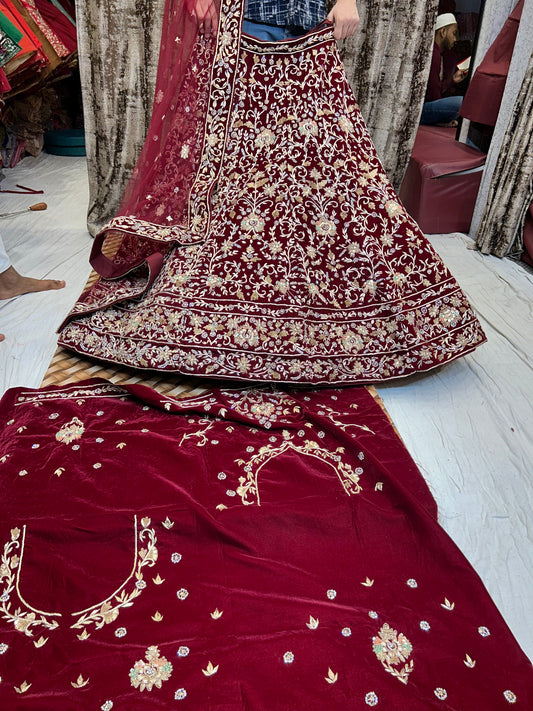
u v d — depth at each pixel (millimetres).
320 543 1366
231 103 2027
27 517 1391
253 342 1920
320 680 1056
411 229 2043
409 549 1355
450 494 1600
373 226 2029
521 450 1779
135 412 1826
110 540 1352
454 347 2029
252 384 1992
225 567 1297
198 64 2047
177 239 2016
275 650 1109
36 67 3875
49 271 2857
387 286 2010
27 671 1063
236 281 1969
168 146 2145
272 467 1596
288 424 1754
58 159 4918
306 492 1508
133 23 2879
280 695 1028
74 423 1739
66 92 5477
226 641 1125
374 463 1555
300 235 2020
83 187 4195
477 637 1150
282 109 2037
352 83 3266
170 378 2033
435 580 1280
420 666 1089
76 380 1996
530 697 1041
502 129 3148
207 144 2055
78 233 3373
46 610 1188
